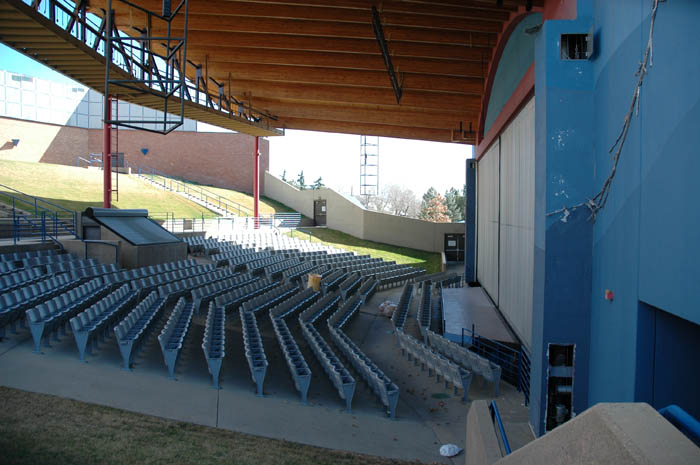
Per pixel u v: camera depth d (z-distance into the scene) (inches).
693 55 203.5
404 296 869.2
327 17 703.1
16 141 1740.9
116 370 392.5
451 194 3932.1
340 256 1302.9
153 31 769.6
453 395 454.9
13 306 439.5
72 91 1892.2
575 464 85.7
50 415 288.2
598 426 81.5
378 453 325.7
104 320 449.1
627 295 273.0
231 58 879.1
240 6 708.7
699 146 199.8
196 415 336.8
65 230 911.0
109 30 502.3
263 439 313.6
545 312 331.9
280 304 647.1
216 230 1363.2
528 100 531.2
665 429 76.2
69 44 570.6
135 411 323.3
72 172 1571.1
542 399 335.6
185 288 665.0
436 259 1604.3
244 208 1839.3
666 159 227.3
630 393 269.3
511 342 567.2
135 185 1651.1
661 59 231.3
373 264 1286.9
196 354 468.8
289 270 943.0
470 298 898.1
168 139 2030.0
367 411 399.9
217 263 935.7
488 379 465.4
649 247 245.8
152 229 926.4
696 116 202.1
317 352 494.0
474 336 598.9
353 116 1178.0
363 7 649.0
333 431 350.3
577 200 327.6
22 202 1091.9
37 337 398.3
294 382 424.2
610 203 298.0
